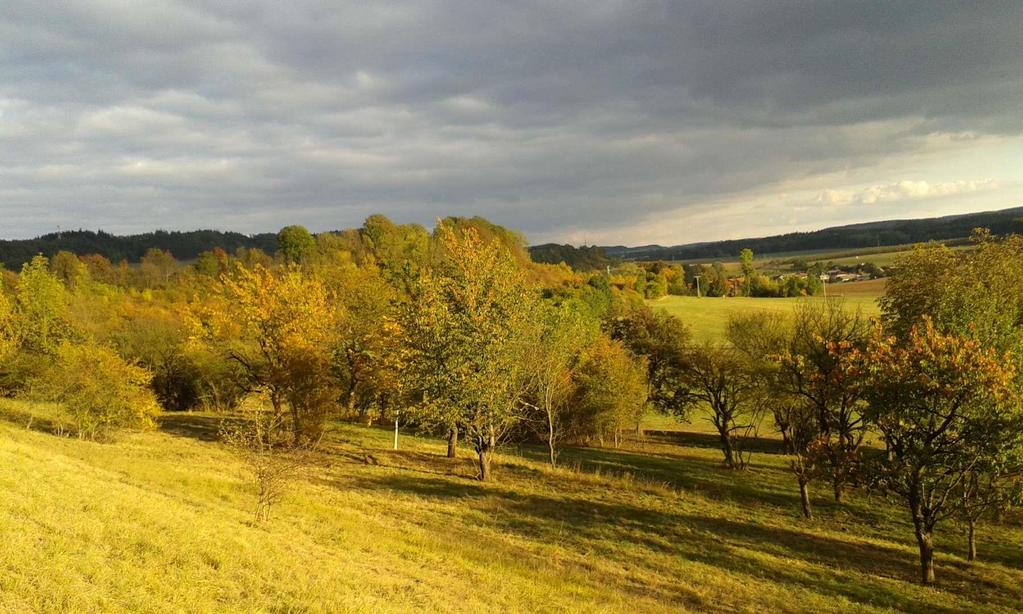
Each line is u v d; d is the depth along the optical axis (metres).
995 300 24.52
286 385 33.09
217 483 20.97
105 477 17.28
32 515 11.05
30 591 8.09
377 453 34.94
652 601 15.75
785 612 16.23
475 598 13.20
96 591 8.67
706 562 20.19
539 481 30.97
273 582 11.05
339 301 42.53
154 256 116.94
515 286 31.00
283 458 19.47
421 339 29.56
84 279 85.88
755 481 33.34
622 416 44.78
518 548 19.44
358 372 41.03
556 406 40.72
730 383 36.59
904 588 18.52
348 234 104.75
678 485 32.09
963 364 17.56
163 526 12.51
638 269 149.50
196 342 38.34
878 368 19.16
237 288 35.94
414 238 87.88
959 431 18.30
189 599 9.32
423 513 22.59
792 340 30.44
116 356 32.94
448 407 28.44
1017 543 23.41
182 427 39.12
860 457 19.56
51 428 32.66
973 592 18.33
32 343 44.78
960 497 19.95
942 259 32.78
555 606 13.73
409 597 12.22
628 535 22.55
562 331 39.38
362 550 15.46
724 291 142.00
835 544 23.03
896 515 27.09
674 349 42.91
